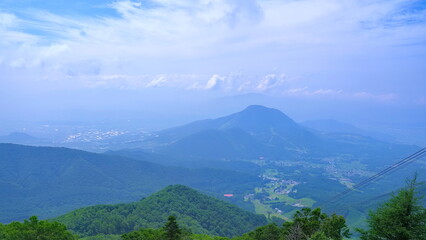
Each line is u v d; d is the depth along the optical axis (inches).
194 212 5634.8
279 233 2679.6
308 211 2292.1
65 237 2288.4
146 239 2886.3
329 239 1673.2
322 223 2059.5
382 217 1115.3
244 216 6161.4
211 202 6353.3
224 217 5851.4
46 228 2201.0
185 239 2773.1
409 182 1144.8
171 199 5920.3
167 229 2407.7
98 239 3853.3
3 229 2162.9
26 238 2065.7
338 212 4190.5
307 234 2018.9
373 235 1147.3
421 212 1050.1
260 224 6053.2
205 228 5221.5
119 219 4699.8
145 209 5339.6
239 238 3009.4
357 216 3769.7
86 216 4643.2
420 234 1032.8
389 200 1146.0
